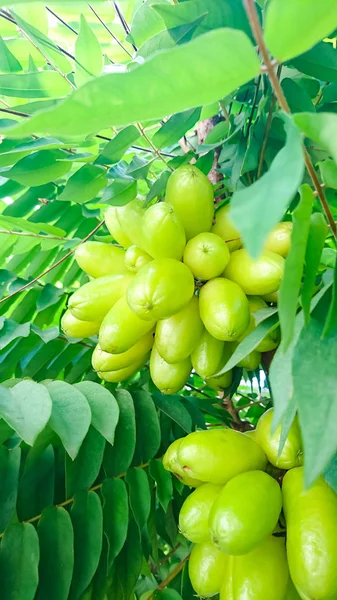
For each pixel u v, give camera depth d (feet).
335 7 0.28
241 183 0.71
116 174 0.72
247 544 0.51
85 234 0.97
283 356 0.41
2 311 0.92
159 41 0.61
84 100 0.29
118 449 0.71
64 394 0.61
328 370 0.35
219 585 0.59
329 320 0.35
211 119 0.86
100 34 1.05
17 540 0.60
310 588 0.48
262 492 0.54
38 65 0.93
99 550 0.63
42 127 0.29
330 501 0.52
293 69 0.72
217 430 0.61
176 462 0.63
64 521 0.63
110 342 0.62
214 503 0.54
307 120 0.28
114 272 0.70
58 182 0.94
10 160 0.71
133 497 0.69
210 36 0.27
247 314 0.59
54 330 0.80
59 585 0.60
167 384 0.67
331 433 0.32
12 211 0.93
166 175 0.72
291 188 0.21
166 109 0.31
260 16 0.57
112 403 0.63
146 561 0.79
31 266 0.95
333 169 0.45
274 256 0.61
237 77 0.30
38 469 0.68
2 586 0.58
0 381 0.84
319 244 0.39
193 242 0.62
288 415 0.42
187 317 0.63
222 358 0.69
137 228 0.67
